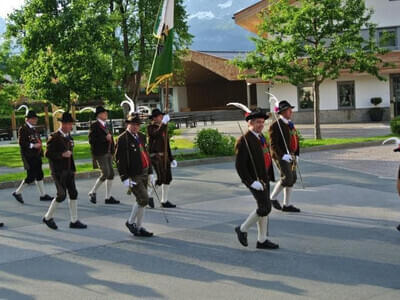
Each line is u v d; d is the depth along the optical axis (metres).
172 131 20.25
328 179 12.34
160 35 10.68
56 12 16.36
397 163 14.23
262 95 45.56
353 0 19.70
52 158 8.50
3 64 21.44
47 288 5.89
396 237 7.39
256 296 5.40
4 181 13.34
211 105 55.62
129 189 8.10
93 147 10.65
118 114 44.12
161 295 5.55
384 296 5.27
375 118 30.58
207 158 16.58
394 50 29.69
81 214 9.77
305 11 19.45
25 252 7.37
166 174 10.04
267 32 21.23
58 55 15.88
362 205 9.48
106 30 17.44
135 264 6.66
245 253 6.93
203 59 41.53
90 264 6.73
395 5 29.83
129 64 26.14
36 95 16.83
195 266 6.48
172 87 55.03
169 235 8.01
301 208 9.45
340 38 19.61
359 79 31.03
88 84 16.00
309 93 32.47
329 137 22.25
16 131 37.69
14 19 16.64
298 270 6.16
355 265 6.27
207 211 9.59
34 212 10.11
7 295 5.70
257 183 6.84
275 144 9.19
